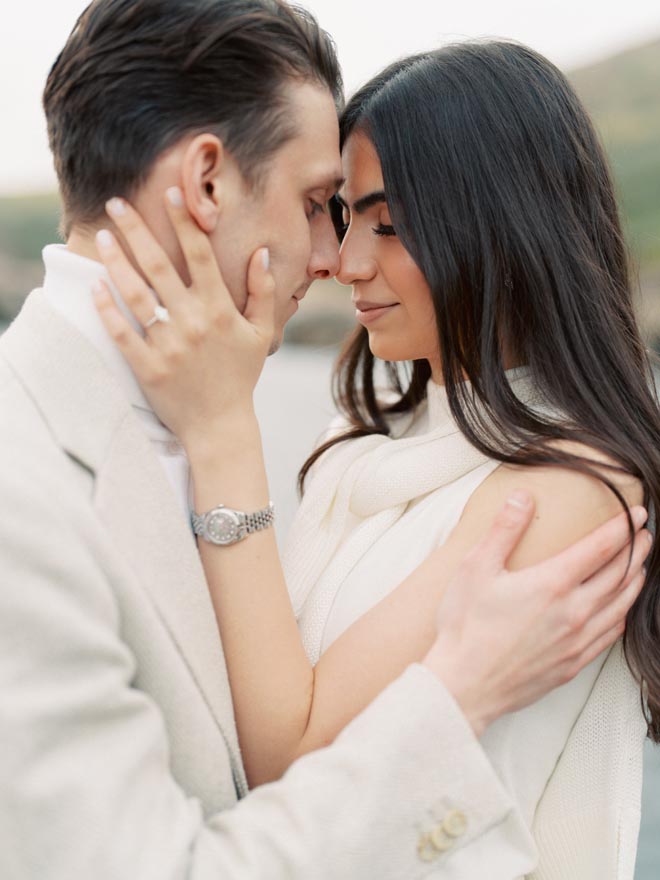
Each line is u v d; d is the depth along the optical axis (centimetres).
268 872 113
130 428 129
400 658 138
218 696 130
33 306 133
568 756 152
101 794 108
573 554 134
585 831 150
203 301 136
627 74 2731
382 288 161
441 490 157
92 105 134
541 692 134
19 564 109
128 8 132
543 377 153
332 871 114
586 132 162
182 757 125
